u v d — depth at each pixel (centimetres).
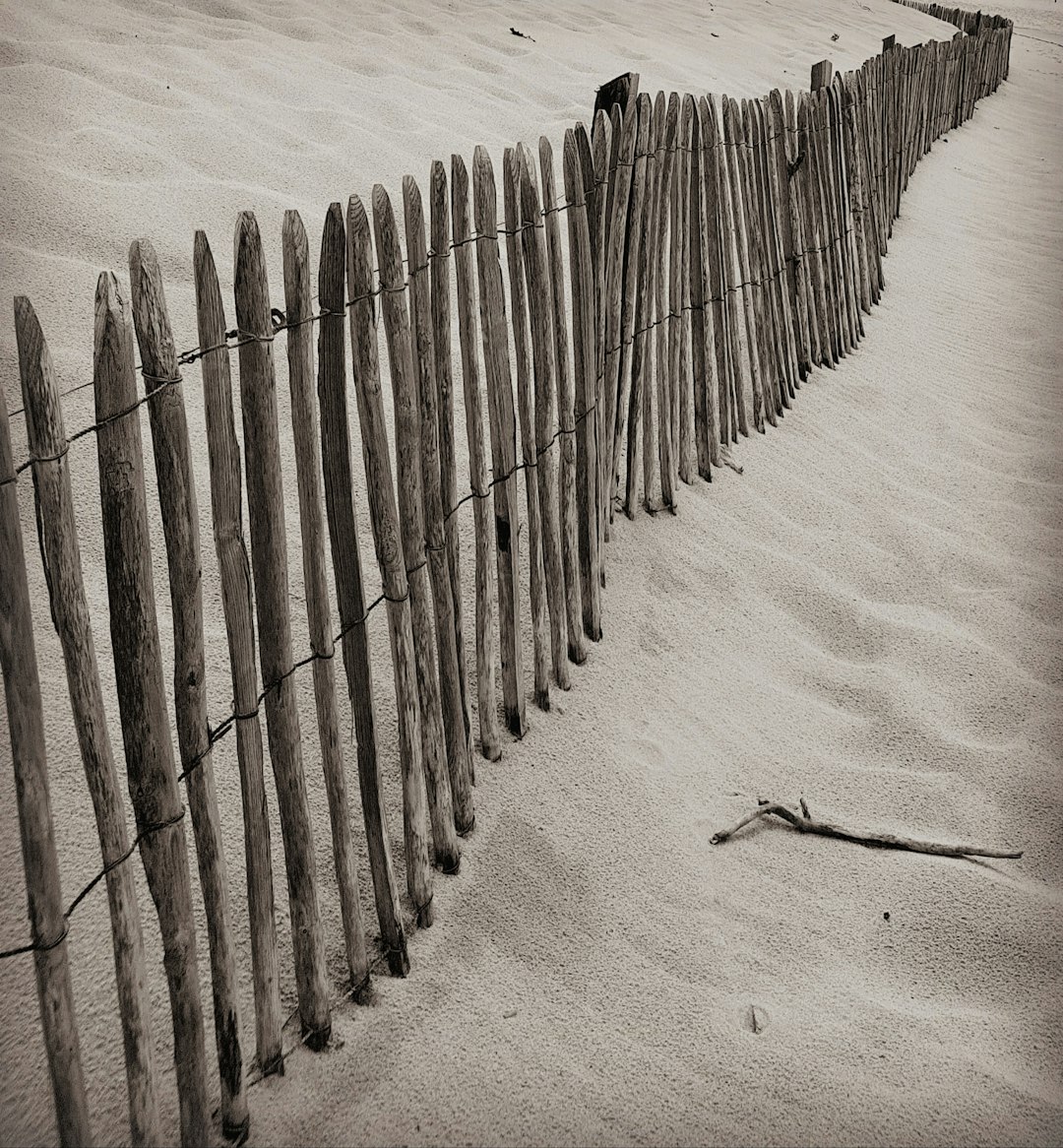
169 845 141
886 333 529
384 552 178
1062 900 220
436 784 196
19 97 367
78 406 245
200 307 138
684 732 249
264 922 158
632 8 912
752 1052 179
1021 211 793
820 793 241
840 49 992
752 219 369
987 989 199
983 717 273
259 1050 162
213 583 229
